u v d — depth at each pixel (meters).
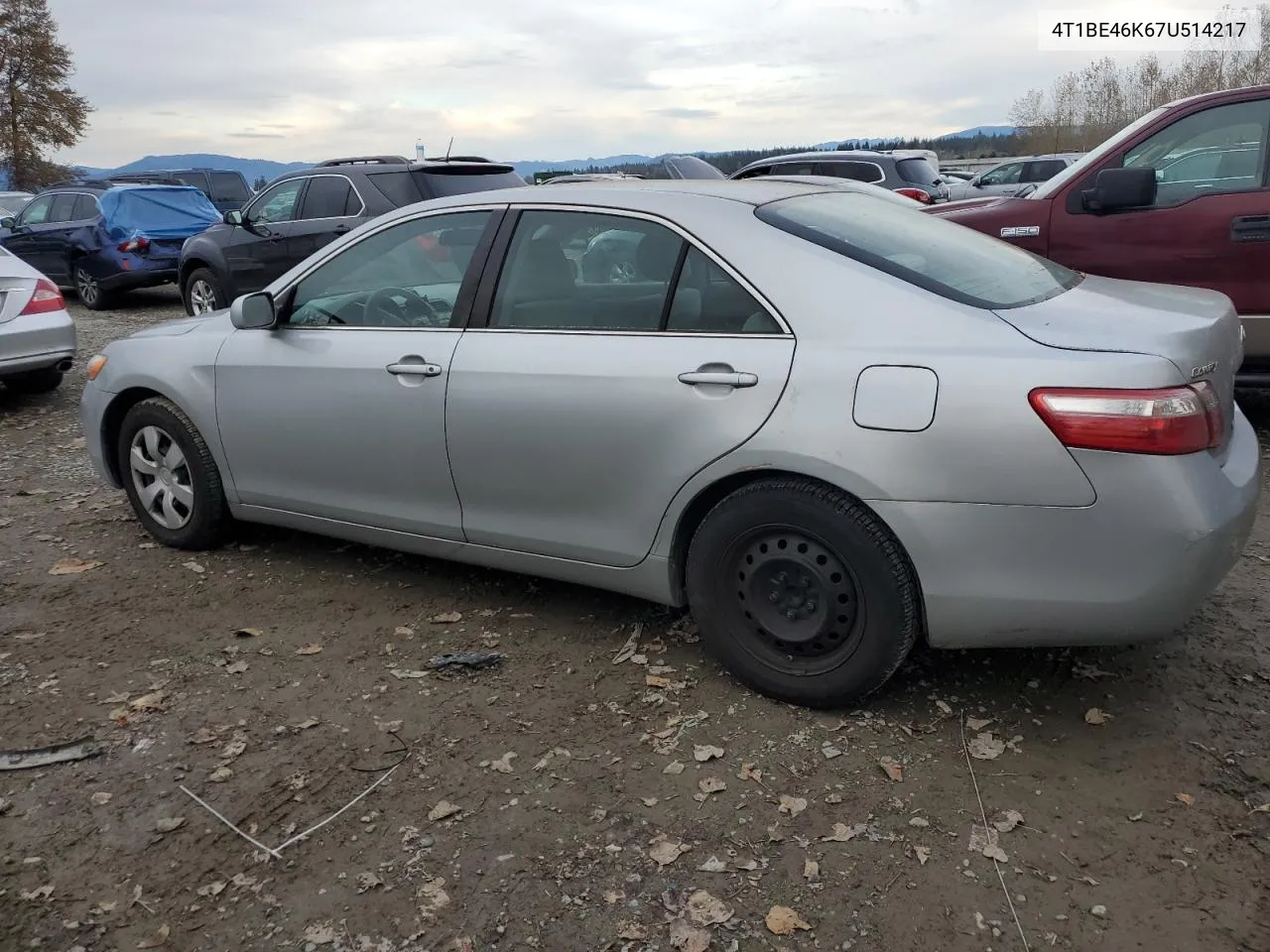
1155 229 5.70
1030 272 3.37
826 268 2.98
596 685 3.34
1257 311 5.56
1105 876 2.39
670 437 3.10
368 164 9.91
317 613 3.95
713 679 3.34
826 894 2.37
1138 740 2.92
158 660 3.58
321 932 2.30
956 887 2.38
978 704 3.14
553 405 3.31
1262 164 5.56
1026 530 2.66
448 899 2.39
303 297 4.11
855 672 2.98
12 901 2.41
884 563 2.85
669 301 3.18
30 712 3.24
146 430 4.54
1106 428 2.55
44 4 50.38
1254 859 2.43
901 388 2.75
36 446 6.55
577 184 3.66
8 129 49.69
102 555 4.59
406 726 3.12
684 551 3.31
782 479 2.98
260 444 4.15
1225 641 3.46
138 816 2.72
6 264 7.45
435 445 3.62
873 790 2.73
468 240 3.67
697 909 2.34
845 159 14.01
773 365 2.93
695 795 2.74
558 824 2.64
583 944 2.25
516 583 4.19
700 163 14.41
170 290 16.52
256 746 3.03
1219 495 2.64
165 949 2.27
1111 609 2.66
